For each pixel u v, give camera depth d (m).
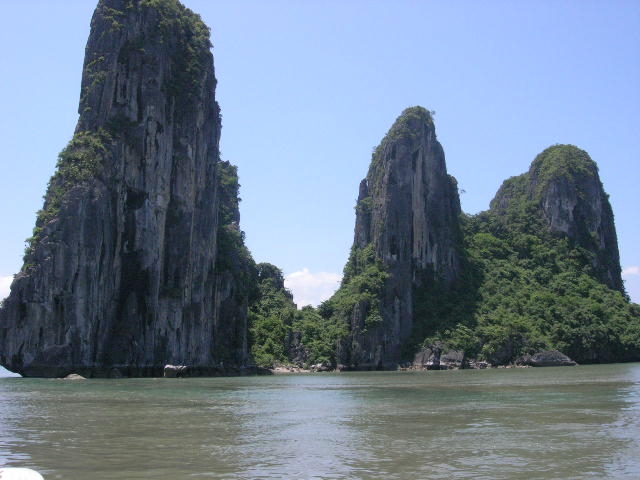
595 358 145.25
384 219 160.38
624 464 23.38
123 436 29.84
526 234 177.75
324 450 26.38
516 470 22.48
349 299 152.88
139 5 111.94
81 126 105.25
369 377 97.75
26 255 93.94
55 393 56.41
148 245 103.88
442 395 54.03
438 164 172.88
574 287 163.12
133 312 101.12
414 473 22.11
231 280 127.62
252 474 21.98
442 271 165.12
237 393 57.44
